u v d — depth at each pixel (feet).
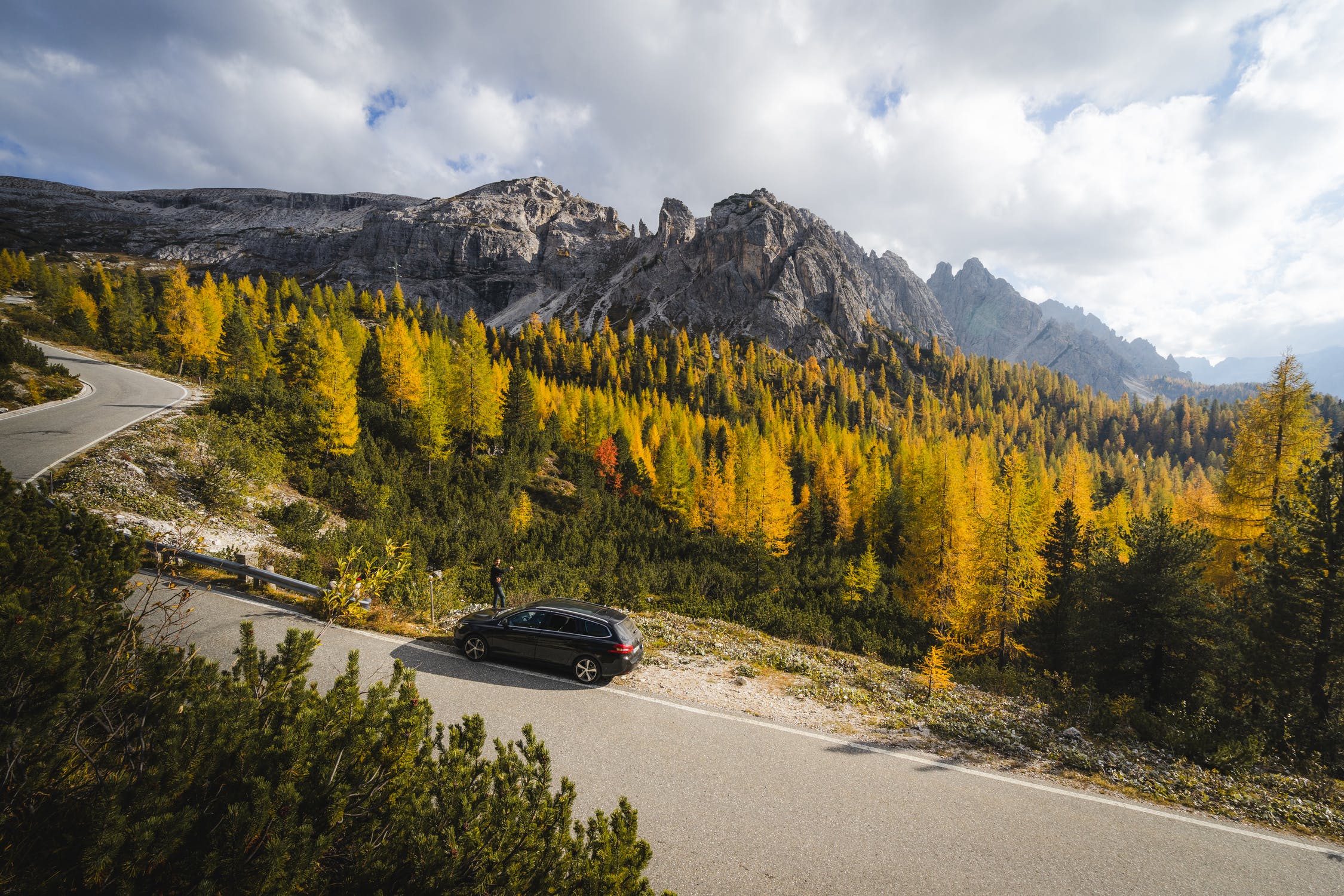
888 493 236.63
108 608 15.49
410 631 40.81
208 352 200.34
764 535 167.43
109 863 9.09
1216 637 66.49
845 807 23.75
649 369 504.43
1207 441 576.20
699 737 29.12
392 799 12.85
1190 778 30.17
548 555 112.68
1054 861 21.35
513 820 12.97
